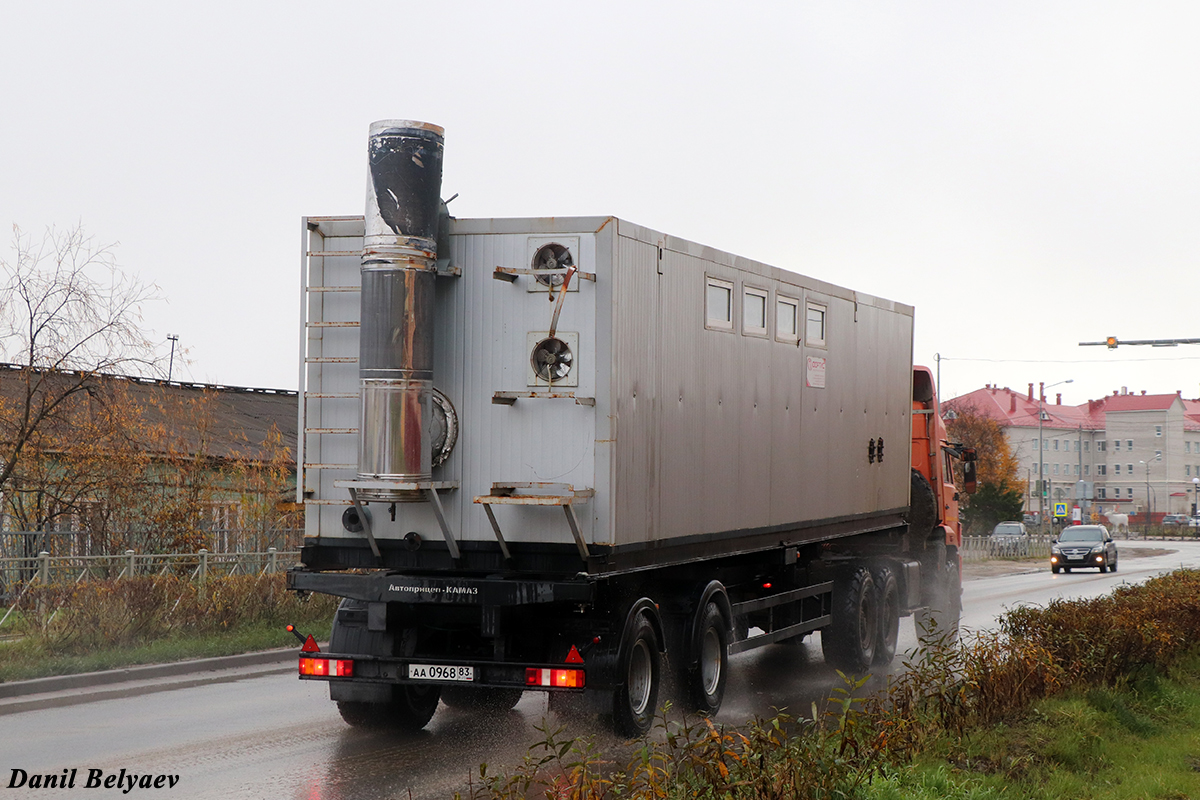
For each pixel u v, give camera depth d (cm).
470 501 901
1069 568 4047
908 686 934
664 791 616
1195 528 9675
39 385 2005
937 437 1845
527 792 775
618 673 893
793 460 1237
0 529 2020
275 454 2281
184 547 2075
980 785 736
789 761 671
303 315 930
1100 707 1022
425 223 877
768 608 1234
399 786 796
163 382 2177
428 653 955
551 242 891
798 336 1252
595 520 875
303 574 912
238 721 1040
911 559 1605
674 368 984
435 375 907
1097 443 14738
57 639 1326
